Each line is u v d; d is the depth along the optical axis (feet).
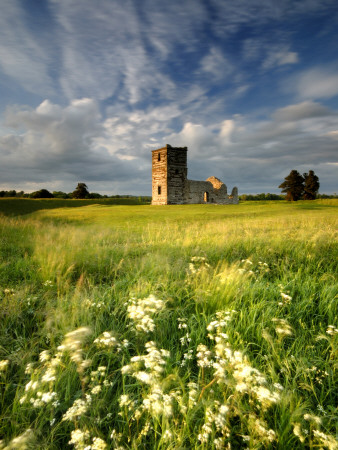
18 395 8.02
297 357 10.14
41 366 9.14
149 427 7.18
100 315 13.23
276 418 7.57
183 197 183.73
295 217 71.10
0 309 13.58
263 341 11.08
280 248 27.61
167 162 175.52
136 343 10.97
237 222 59.98
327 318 13.62
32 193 355.97
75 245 29.22
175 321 12.89
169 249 28.68
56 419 7.83
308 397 8.52
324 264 22.59
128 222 71.97
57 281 18.19
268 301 14.89
